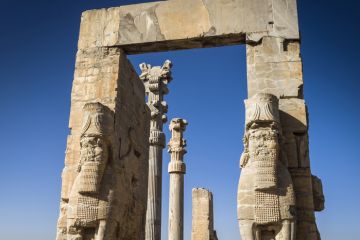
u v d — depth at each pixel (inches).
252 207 307.6
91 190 333.1
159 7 404.2
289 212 305.7
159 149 659.4
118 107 385.7
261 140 313.0
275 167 309.6
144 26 401.7
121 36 403.5
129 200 386.3
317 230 329.1
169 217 689.0
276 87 357.1
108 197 338.0
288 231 303.0
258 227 308.7
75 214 331.6
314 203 338.3
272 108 319.3
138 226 410.6
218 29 383.6
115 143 365.7
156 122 672.4
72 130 385.1
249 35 374.6
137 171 417.4
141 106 451.5
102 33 409.4
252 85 360.8
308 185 329.4
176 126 733.3
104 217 332.2
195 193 777.6
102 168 343.6
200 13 392.5
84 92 393.4
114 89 387.9
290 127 344.5
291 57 363.6
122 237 361.4
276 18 375.9
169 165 717.9
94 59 402.3
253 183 309.4
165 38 393.1
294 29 370.6
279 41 368.5
